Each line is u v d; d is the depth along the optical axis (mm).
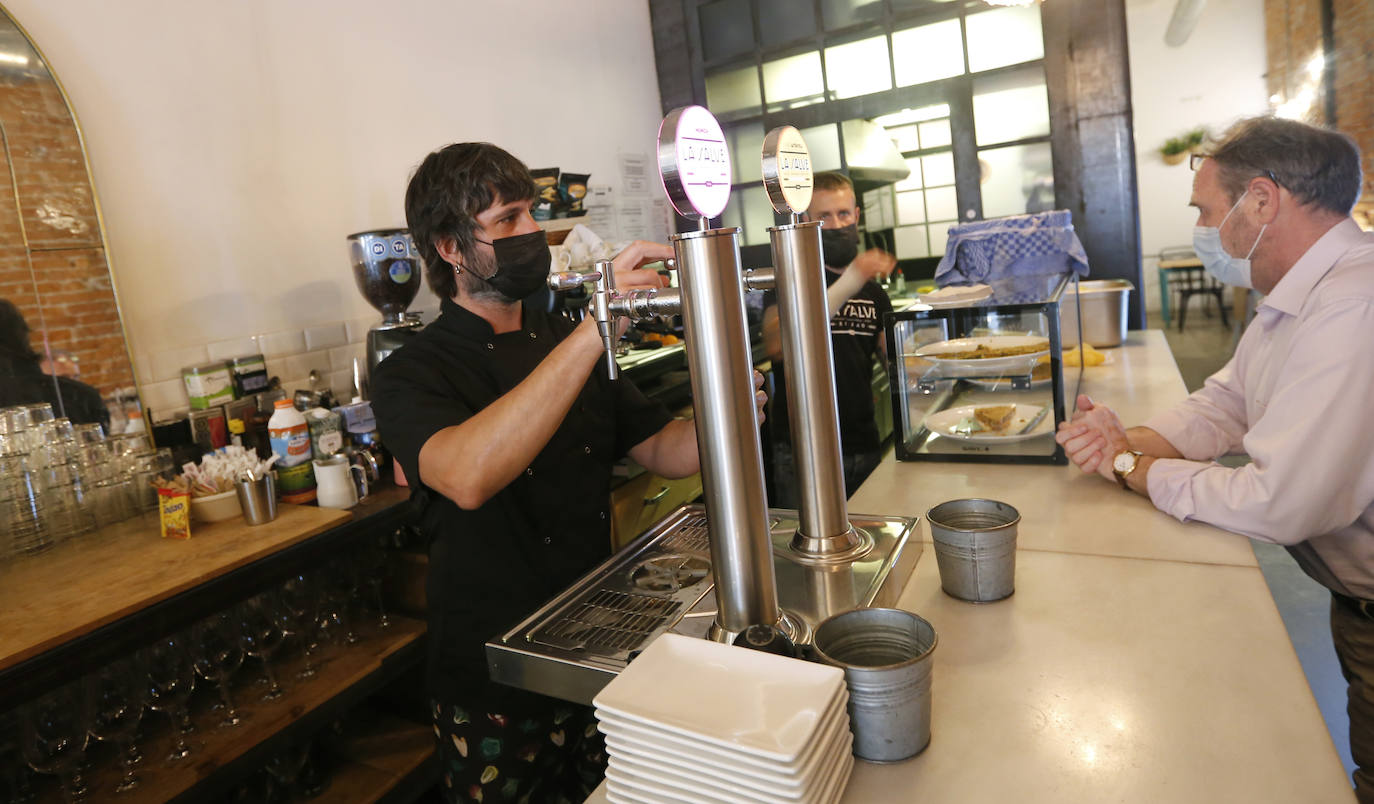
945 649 958
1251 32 8508
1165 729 768
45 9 1952
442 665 1366
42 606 1475
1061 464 1662
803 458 1024
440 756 1430
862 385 2643
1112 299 2848
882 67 4574
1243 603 998
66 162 1954
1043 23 4227
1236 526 1224
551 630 957
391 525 2037
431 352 1374
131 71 2131
